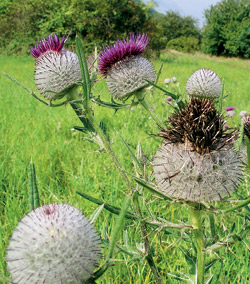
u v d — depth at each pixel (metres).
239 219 0.29
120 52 0.26
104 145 0.20
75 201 0.36
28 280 0.14
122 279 0.26
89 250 0.15
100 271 0.14
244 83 1.37
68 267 0.14
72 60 0.25
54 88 0.24
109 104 0.22
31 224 0.15
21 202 0.37
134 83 0.26
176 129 0.18
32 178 0.17
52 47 0.26
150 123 0.58
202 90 0.30
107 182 0.40
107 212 0.34
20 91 1.00
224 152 0.17
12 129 0.59
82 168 0.43
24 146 0.51
